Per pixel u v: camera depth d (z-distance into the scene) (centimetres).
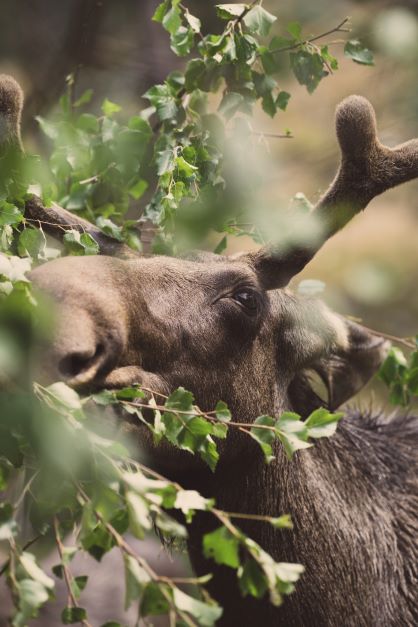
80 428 510
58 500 532
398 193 1892
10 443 521
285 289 737
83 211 815
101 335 540
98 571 1134
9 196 629
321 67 812
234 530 502
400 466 788
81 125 856
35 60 1545
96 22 1301
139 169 835
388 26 1003
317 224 712
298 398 760
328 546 715
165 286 641
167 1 768
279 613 698
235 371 675
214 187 762
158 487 500
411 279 1653
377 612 719
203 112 813
